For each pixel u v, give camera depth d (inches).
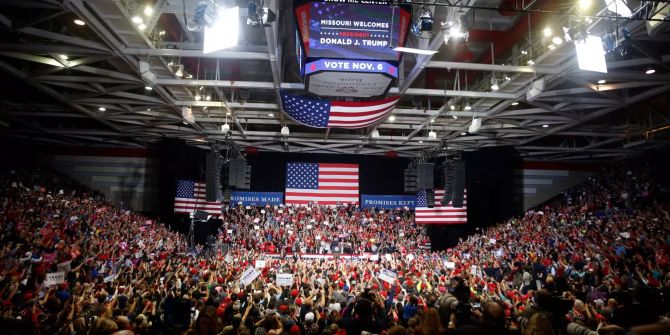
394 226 1594.5
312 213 1584.6
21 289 547.5
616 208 1206.3
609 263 706.2
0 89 1080.8
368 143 1491.1
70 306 380.8
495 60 921.5
